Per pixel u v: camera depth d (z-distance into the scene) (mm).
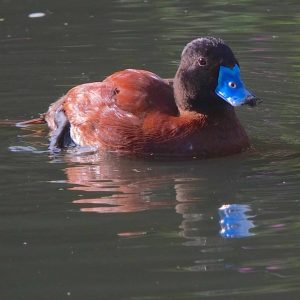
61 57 21875
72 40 23219
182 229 11977
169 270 10688
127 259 11008
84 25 24531
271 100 18719
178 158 15195
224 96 15188
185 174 14383
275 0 26656
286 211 12570
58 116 16719
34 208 12891
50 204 13031
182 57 15562
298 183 13773
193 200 13156
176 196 13289
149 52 22141
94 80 20125
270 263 10828
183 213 12578
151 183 13930
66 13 25797
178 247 11375
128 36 23469
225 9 25703
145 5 26469
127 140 15383
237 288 10164
